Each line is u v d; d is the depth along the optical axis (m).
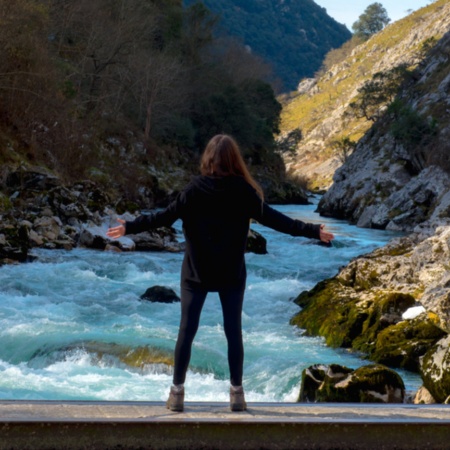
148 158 50.44
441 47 70.94
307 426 3.71
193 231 3.94
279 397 8.96
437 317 10.58
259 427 3.70
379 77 96.31
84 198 25.91
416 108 59.66
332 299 12.74
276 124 79.56
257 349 10.94
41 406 3.94
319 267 19.80
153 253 22.06
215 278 3.95
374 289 12.98
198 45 70.75
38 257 18.84
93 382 8.95
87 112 47.19
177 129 58.81
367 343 11.01
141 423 3.64
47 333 10.73
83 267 18.20
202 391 8.80
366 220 42.47
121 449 3.63
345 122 160.62
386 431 3.72
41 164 33.31
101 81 49.69
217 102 65.94
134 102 54.72
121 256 20.23
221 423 3.68
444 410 4.07
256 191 3.94
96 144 44.06
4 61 32.94
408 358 10.15
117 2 54.75
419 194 40.56
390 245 15.50
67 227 22.94
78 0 48.00
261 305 14.32
